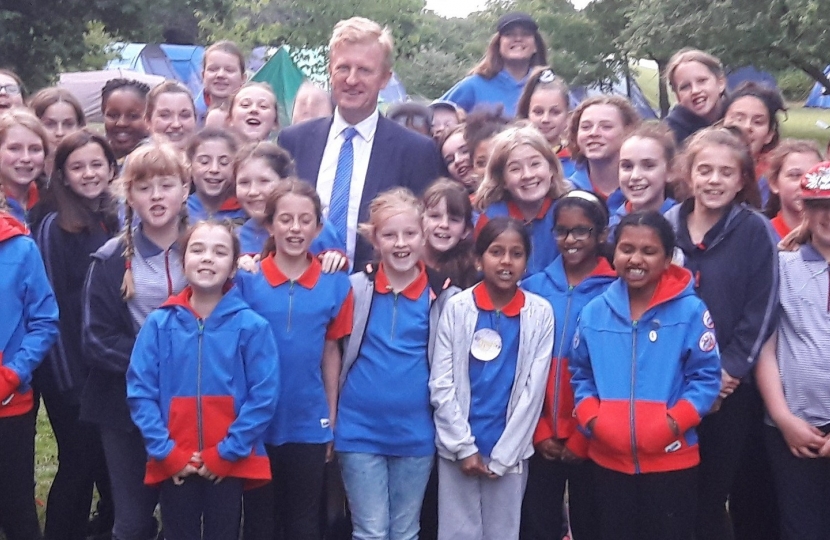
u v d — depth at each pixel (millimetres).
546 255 4137
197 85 22344
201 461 3533
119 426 3805
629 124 4445
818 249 3779
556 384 3881
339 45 4164
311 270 3816
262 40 13039
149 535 3941
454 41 21406
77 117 5098
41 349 3797
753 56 22141
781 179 4266
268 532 3789
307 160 4316
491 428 3812
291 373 3738
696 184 3836
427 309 3904
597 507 3797
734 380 3727
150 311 3785
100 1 18875
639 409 3584
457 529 3830
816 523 3732
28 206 4520
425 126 5746
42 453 5789
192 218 4156
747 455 4035
